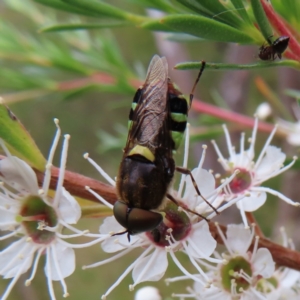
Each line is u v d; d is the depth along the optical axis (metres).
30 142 0.09
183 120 0.09
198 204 0.09
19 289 0.16
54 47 0.12
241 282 0.09
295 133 0.11
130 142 0.09
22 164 0.09
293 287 0.09
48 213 0.09
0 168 0.09
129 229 0.09
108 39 0.12
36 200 0.09
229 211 0.12
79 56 0.12
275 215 0.15
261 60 0.08
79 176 0.09
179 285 0.15
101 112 0.22
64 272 0.09
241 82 0.14
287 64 0.08
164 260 0.09
